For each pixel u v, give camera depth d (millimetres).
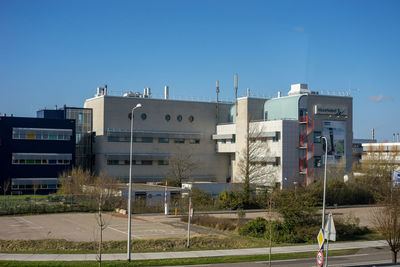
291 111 88375
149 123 95188
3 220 50562
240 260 29891
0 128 82250
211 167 101188
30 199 59656
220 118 103125
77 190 69562
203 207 63750
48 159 86062
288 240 38219
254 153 81688
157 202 61812
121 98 92750
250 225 41875
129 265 27438
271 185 72750
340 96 91562
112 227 45562
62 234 40750
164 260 29141
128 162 92812
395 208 30438
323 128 88938
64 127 87750
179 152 97750
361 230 43438
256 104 94562
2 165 82188
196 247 34625
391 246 28734
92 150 94438
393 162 83938
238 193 67250
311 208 41062
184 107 99062
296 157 85625
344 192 73562
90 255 30250
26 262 27328
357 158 128250
